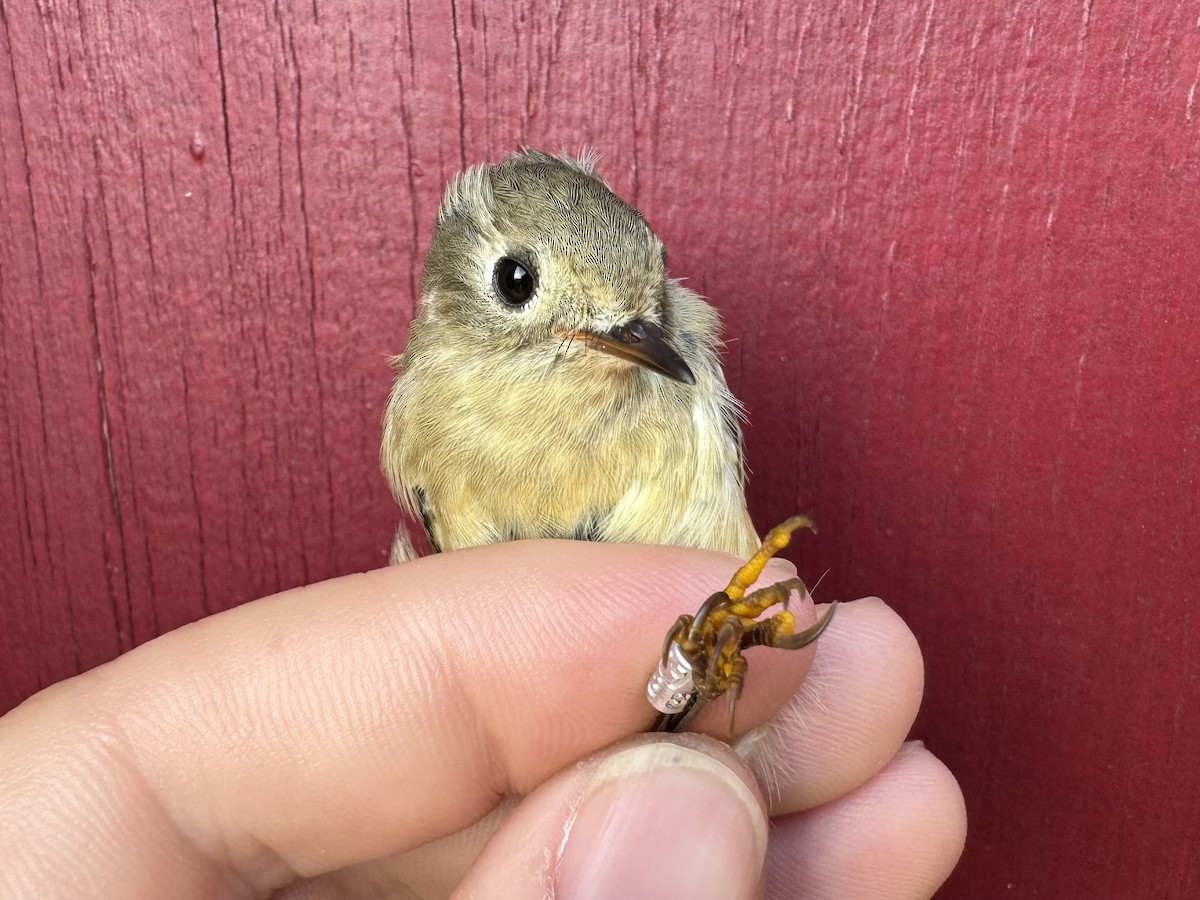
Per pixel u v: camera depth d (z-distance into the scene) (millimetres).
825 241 89
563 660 67
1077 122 82
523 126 92
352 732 66
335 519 104
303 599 70
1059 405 87
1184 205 81
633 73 90
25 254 99
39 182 98
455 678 67
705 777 63
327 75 94
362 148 95
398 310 98
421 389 86
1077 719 91
